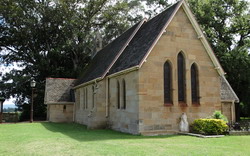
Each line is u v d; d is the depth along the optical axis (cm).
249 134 1648
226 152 986
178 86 1803
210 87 1881
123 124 1848
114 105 2039
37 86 3972
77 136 1569
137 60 1711
